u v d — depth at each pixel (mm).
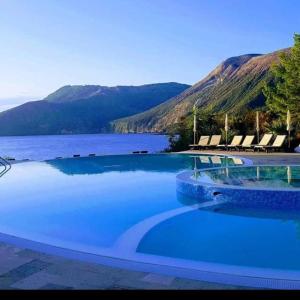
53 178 11406
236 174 9609
